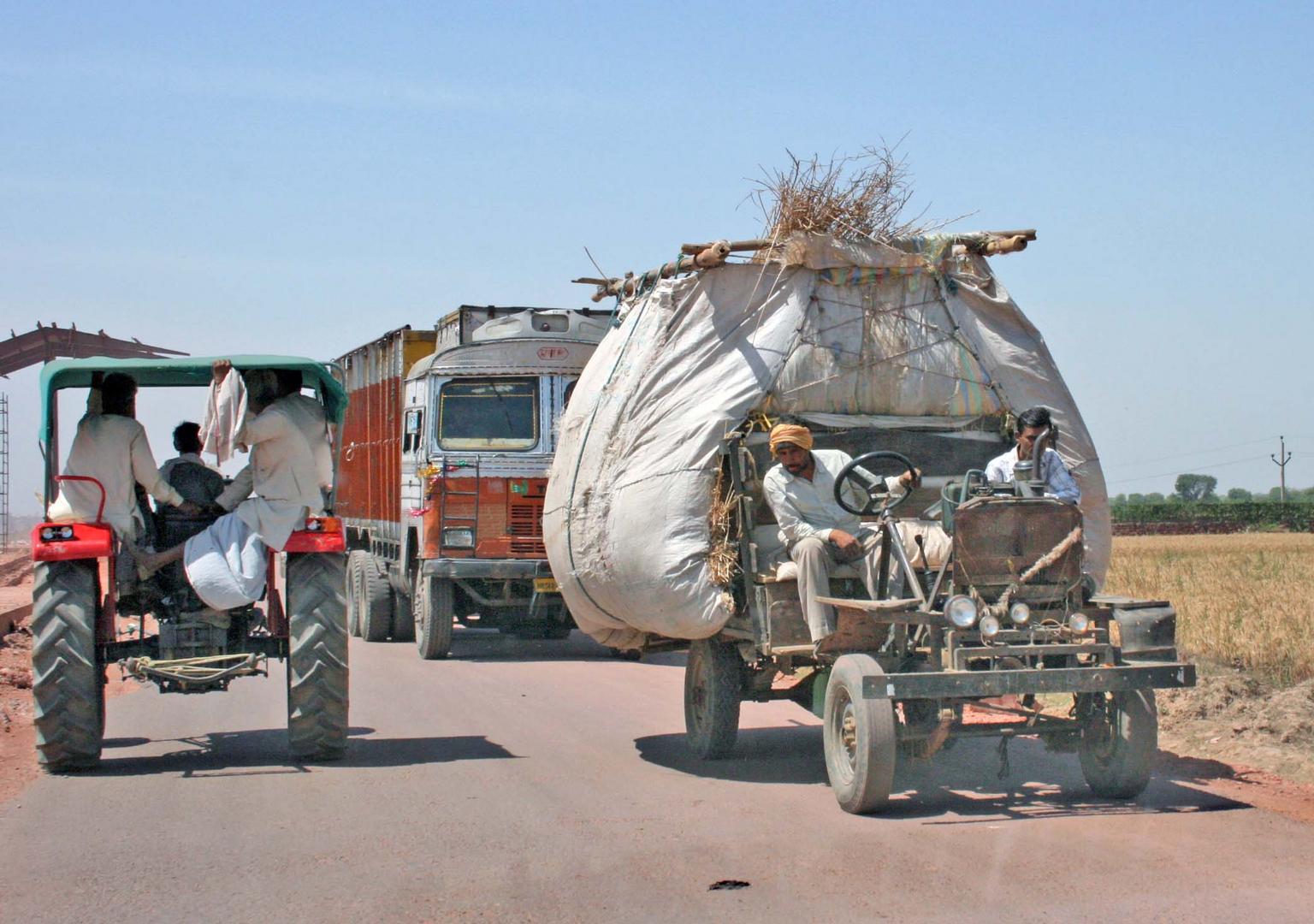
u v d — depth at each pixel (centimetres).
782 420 852
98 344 2622
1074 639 721
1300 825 673
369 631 1736
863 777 687
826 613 753
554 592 1492
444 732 1006
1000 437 904
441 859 624
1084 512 912
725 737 875
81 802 757
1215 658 1275
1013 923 514
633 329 888
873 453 769
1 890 580
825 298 870
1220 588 2311
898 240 888
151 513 910
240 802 755
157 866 616
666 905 546
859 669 695
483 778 824
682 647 976
